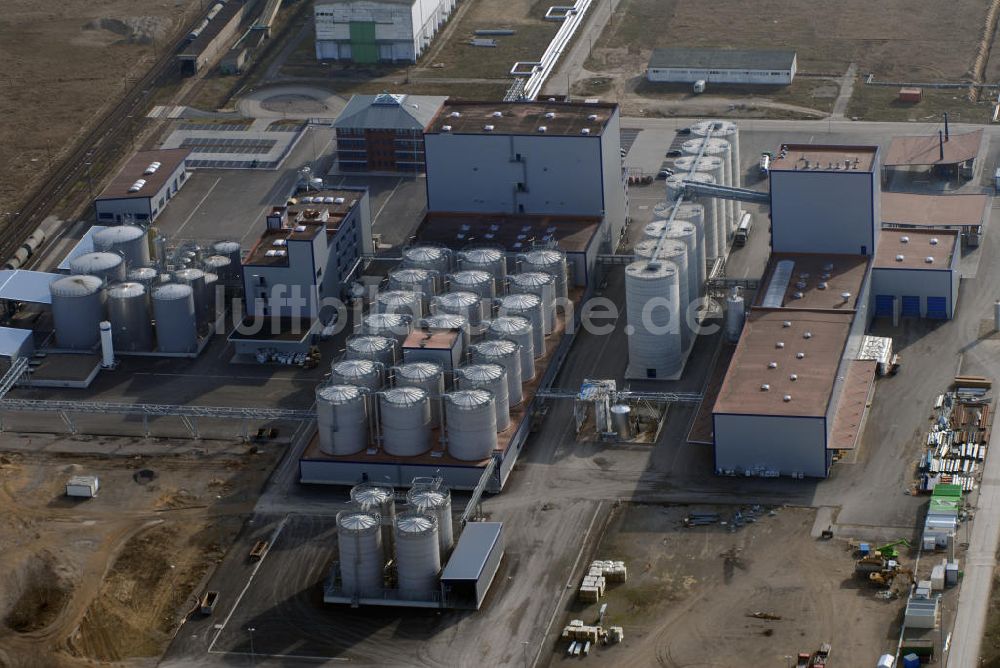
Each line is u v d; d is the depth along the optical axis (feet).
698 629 597.52
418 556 612.29
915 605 588.91
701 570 630.74
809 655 577.02
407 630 606.96
